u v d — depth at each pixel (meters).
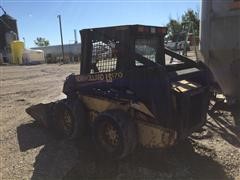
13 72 28.56
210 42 9.02
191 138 6.59
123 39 5.50
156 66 5.16
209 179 4.91
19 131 7.48
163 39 6.28
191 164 5.40
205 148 6.05
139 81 5.28
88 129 6.46
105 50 5.82
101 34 5.82
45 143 6.56
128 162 5.46
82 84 6.25
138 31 5.45
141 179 4.95
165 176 5.00
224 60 8.82
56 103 6.91
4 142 6.80
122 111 5.48
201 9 9.42
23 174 5.28
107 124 5.53
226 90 9.20
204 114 5.97
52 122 7.29
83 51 6.18
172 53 6.49
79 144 6.32
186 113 5.24
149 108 5.24
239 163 5.45
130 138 5.26
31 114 7.81
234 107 8.78
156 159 5.54
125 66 5.50
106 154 5.63
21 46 52.09
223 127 7.39
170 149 5.93
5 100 12.29
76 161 5.62
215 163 5.45
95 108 6.11
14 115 9.27
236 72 8.62
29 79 21.19
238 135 6.86
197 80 6.00
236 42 8.42
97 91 6.07
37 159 5.82
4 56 54.03
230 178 4.95
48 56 60.81
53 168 5.43
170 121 5.01
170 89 5.06
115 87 5.68
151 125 5.21
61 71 28.48
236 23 8.37
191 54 22.27
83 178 5.04
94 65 6.06
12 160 5.85
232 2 8.38
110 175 5.09
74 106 6.26
